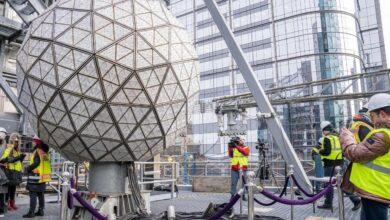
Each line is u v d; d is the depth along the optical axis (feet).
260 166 44.65
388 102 10.61
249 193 12.89
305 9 163.32
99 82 16.93
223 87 197.77
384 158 10.68
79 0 18.39
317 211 27.66
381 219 10.67
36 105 18.06
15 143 26.45
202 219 19.61
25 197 34.32
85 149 18.61
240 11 191.31
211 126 189.16
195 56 20.99
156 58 18.01
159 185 45.21
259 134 147.64
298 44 164.55
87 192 20.16
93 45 16.89
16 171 26.73
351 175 11.50
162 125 19.26
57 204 31.22
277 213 26.71
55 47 17.19
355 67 153.58
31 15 43.91
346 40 153.99
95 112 17.29
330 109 125.90
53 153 41.11
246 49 184.65
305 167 55.21
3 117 43.27
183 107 20.13
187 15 221.87
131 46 17.44
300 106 127.85
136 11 18.54
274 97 68.28
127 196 20.51
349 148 10.75
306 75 159.53
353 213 26.40
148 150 20.10
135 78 17.38
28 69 17.88
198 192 46.32
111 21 17.57
